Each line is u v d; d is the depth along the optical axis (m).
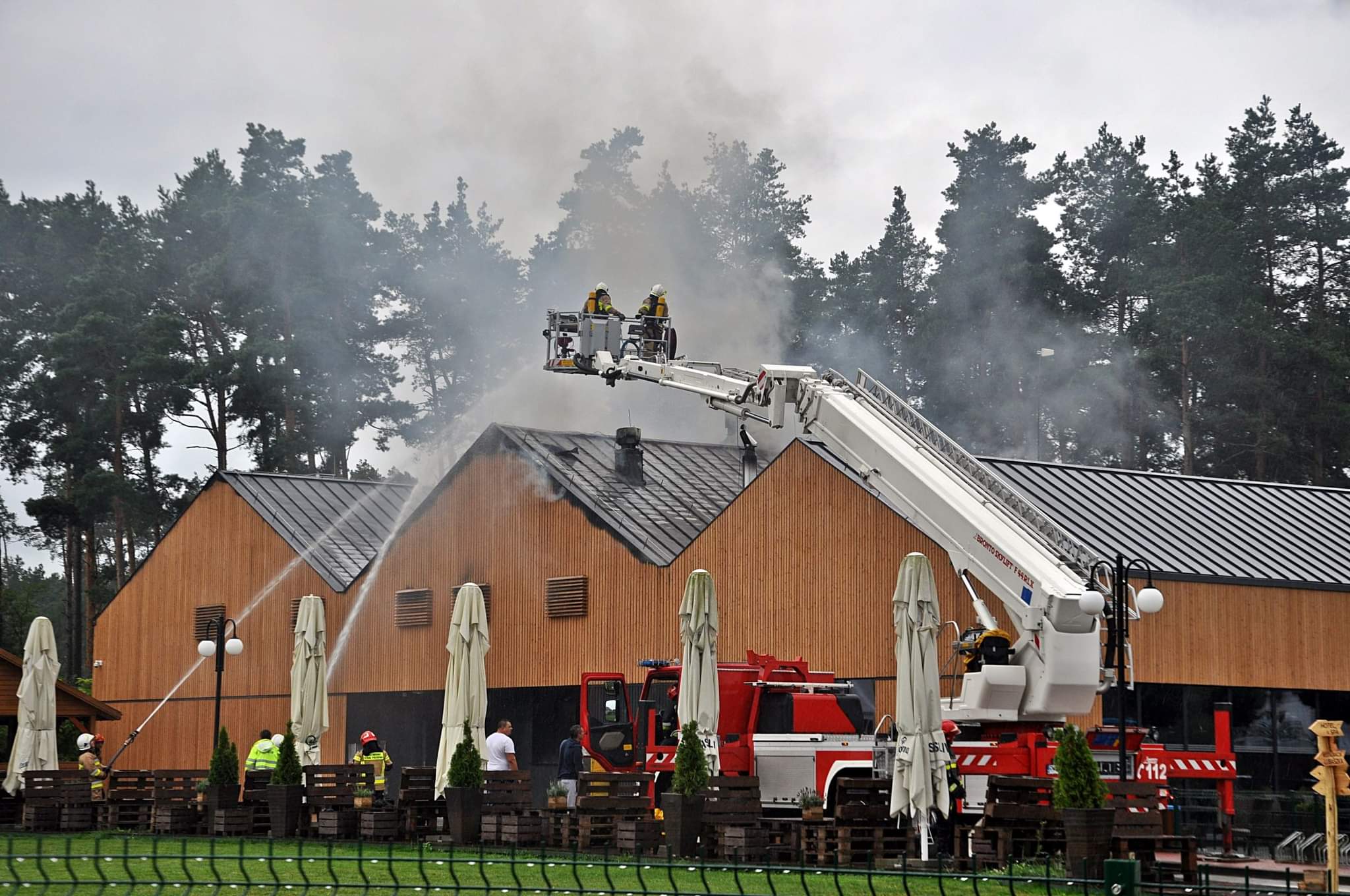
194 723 68.69
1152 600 30.61
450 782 32.56
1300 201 103.06
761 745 34.50
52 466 106.50
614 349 46.28
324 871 24.83
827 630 44.88
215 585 68.69
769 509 47.25
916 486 34.75
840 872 17.77
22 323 108.62
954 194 101.81
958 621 40.91
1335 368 94.31
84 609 113.50
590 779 31.53
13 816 42.75
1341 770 22.03
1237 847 40.03
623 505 54.06
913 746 28.64
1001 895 22.48
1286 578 45.34
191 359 105.12
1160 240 100.44
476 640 36.28
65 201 115.25
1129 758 32.69
